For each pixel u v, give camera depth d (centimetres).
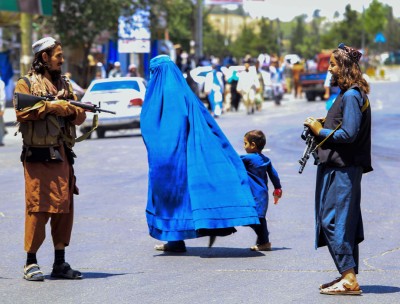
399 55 19625
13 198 2572
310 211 2272
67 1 7169
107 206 2386
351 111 1363
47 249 1823
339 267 1398
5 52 6950
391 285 1480
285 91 11031
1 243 1892
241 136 4516
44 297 1408
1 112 4584
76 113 1518
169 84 1794
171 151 1753
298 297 1396
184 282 1515
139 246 1861
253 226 1794
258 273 1585
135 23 7038
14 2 5756
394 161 3319
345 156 1377
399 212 2256
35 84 1516
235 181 1747
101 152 3959
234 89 7425
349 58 1387
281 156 3544
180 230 1742
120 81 5066
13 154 4038
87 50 7469
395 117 5422
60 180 1512
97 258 1736
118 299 1391
